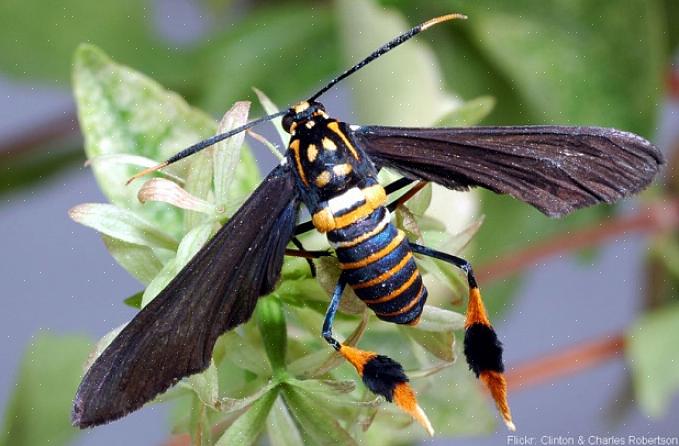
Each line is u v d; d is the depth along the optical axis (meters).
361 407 0.15
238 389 0.15
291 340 0.15
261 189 0.14
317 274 0.15
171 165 0.15
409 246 0.14
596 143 0.14
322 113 0.15
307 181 0.14
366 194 0.14
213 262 0.14
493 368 0.14
